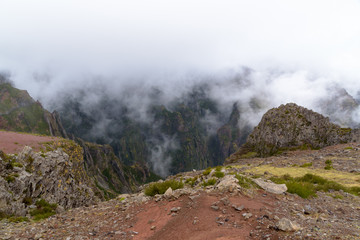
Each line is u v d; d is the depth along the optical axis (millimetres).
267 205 11617
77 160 53500
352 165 27031
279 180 20188
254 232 8242
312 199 14562
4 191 20500
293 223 8328
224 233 8250
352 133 57750
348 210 12469
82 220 13203
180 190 13484
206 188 15016
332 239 7156
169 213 11000
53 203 27562
